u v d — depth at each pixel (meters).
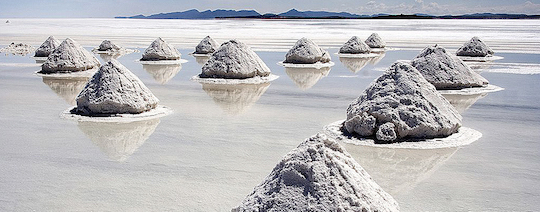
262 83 13.10
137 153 6.41
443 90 11.37
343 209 3.46
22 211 4.57
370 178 4.14
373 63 18.14
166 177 5.48
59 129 7.71
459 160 6.13
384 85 7.43
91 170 5.73
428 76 11.48
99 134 7.40
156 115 8.75
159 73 15.27
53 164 5.96
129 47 26.50
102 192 5.03
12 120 8.38
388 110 7.04
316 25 68.94
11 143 6.90
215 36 36.12
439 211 4.56
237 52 13.66
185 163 5.98
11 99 10.47
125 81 8.82
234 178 5.44
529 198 4.91
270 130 7.68
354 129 7.25
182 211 4.54
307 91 11.72
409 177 5.51
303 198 3.54
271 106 9.75
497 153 6.44
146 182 5.32
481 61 18.38
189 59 19.89
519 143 6.94
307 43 17.66
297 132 7.55
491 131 7.66
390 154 6.38
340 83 13.09
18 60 19.41
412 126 6.98
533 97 10.70
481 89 11.59
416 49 23.91
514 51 21.88
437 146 6.72
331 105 9.88
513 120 8.46
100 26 69.56
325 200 3.48
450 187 5.20
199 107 9.60
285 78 14.08
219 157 6.22
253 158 6.18
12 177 5.50
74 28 59.41
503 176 5.55
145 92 9.06
